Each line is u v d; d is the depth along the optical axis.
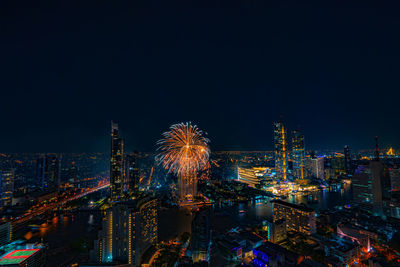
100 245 183.38
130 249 178.75
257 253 170.25
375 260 171.75
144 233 193.88
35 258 166.25
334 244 197.75
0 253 185.38
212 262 191.12
